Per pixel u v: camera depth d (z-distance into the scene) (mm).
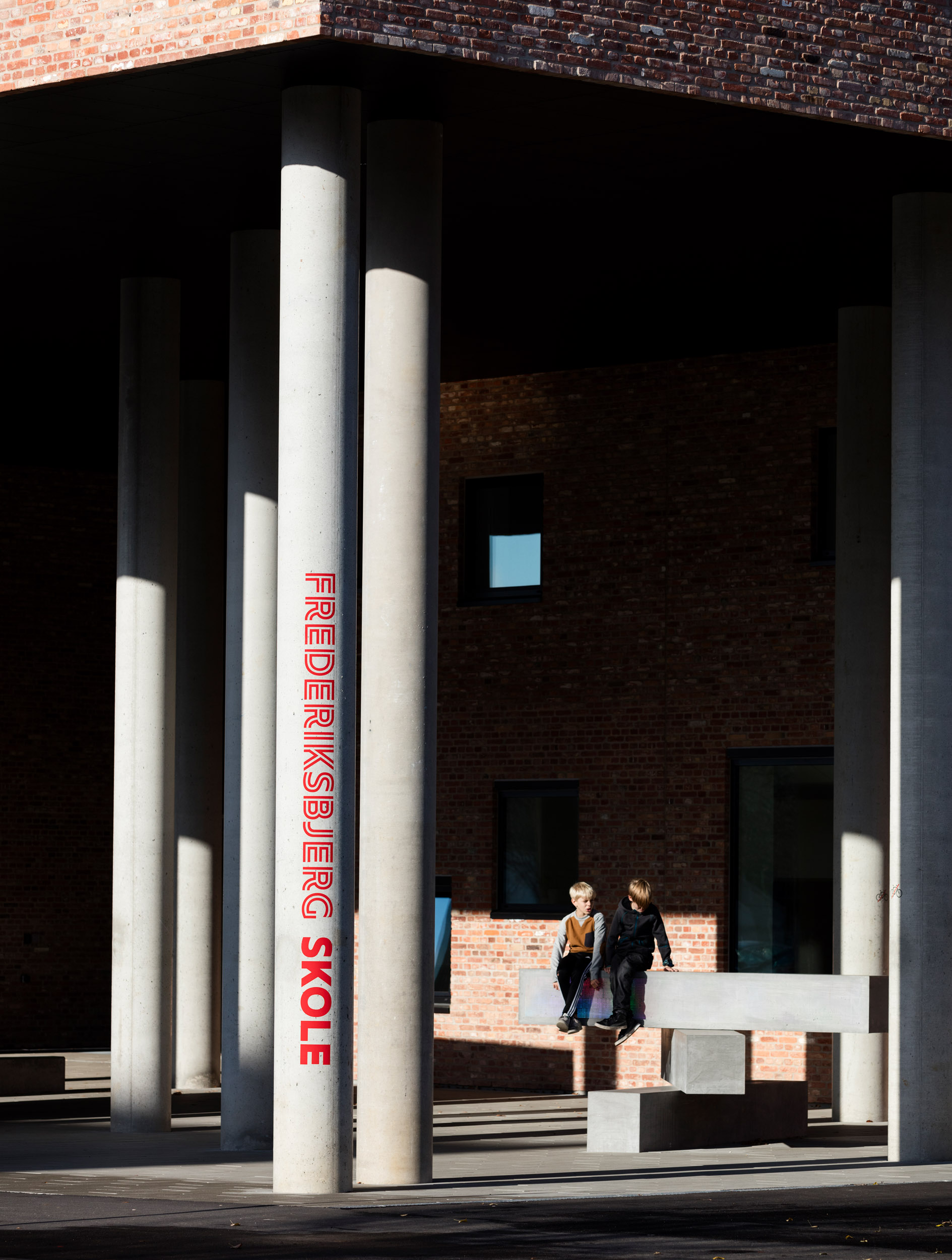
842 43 14594
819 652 22234
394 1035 14469
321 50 13234
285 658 14055
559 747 24047
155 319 19266
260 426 17656
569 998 18094
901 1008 16312
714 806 22859
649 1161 16281
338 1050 13906
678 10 13953
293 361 14117
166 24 13562
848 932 20141
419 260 14766
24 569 29969
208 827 24125
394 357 14766
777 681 22484
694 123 14617
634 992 17797
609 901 23531
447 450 25141
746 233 17609
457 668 24938
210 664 24188
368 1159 14461
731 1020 17328
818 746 22172
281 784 14031
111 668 30703
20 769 29812
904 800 16422
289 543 14086
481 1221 12375
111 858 30531
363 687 14781
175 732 24203
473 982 24453
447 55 13281
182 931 24125
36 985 29734
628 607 23625
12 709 29797
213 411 24312
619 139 15008
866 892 20094
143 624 19156
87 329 21172
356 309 14219
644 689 23453
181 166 15898
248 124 14891
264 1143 16922
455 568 25031
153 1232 11805
